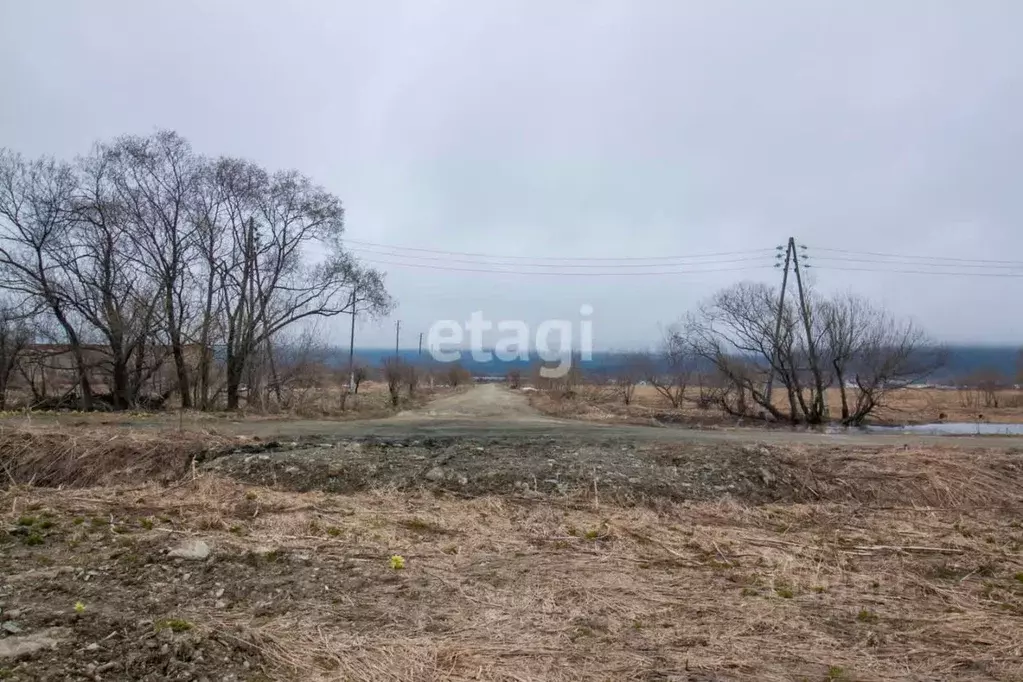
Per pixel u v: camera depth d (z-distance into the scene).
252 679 3.57
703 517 8.12
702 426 18.80
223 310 23.16
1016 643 4.46
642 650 4.15
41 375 24.97
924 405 30.92
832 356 21.22
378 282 26.84
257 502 7.93
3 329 21.94
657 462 10.28
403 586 5.16
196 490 8.62
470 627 4.42
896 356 20.84
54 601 4.47
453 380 50.34
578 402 29.70
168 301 22.14
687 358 25.11
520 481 9.10
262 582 5.11
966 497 9.52
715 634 4.45
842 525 8.04
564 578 5.54
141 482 9.80
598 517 7.79
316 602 4.76
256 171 23.72
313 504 7.96
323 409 21.09
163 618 4.25
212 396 23.97
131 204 22.00
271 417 17.98
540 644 4.18
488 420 18.30
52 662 3.54
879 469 10.23
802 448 11.60
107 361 22.17
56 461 10.38
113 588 4.80
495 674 3.75
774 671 3.92
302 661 3.82
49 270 21.66
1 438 10.86
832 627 4.66
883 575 6.01
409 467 9.65
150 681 3.44
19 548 5.75
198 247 22.70
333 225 25.69
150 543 5.93
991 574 6.19
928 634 4.59
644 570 5.88
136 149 21.95
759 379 22.67
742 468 10.00
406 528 7.11
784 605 5.07
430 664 3.84
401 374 34.59
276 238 24.44
